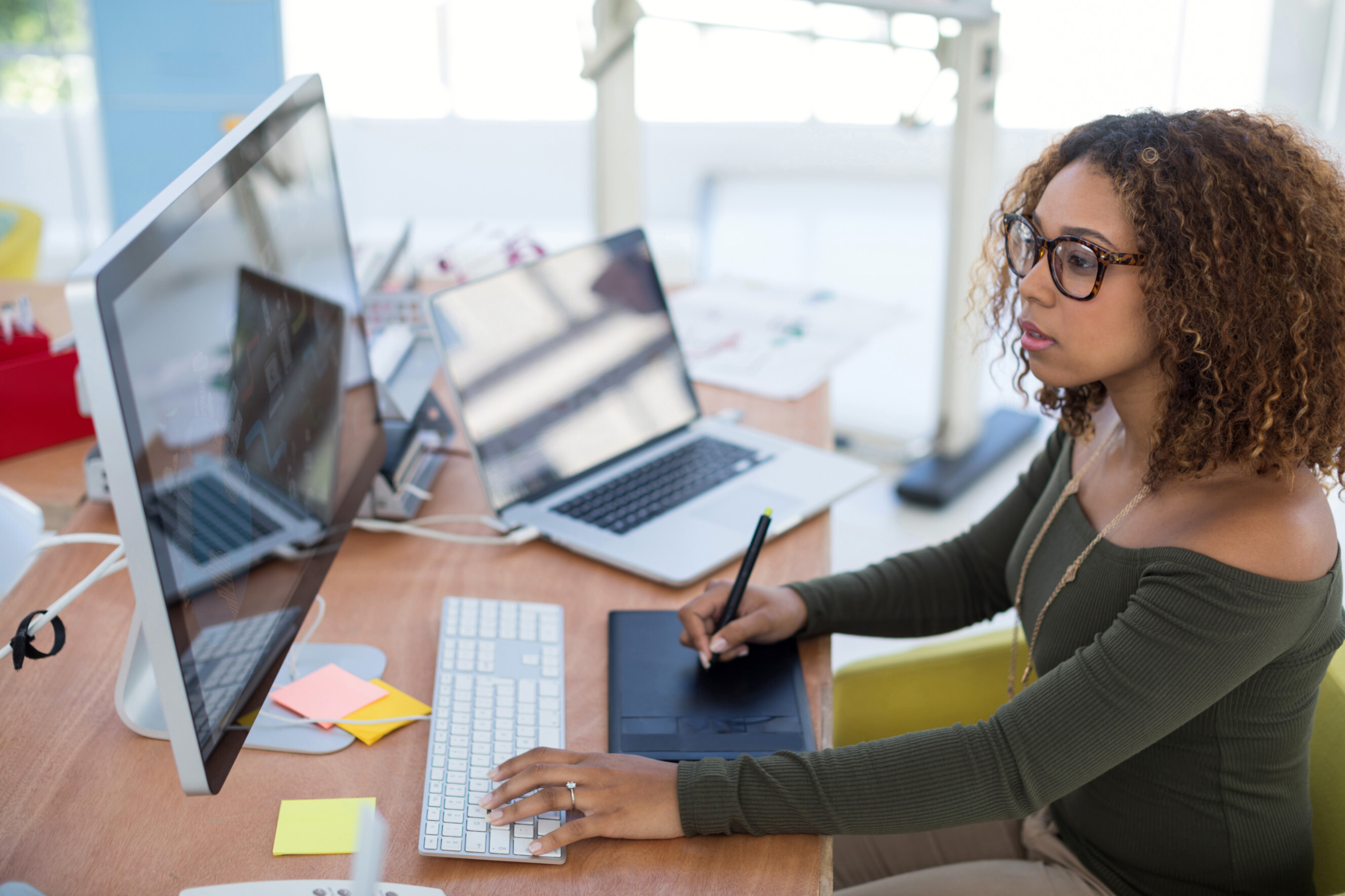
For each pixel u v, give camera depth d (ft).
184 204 2.50
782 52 15.31
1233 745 3.04
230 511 2.67
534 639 3.55
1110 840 3.34
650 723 3.21
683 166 15.83
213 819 2.80
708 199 15.67
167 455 2.30
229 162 2.81
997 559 4.00
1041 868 3.48
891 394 11.76
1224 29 13.03
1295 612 2.74
